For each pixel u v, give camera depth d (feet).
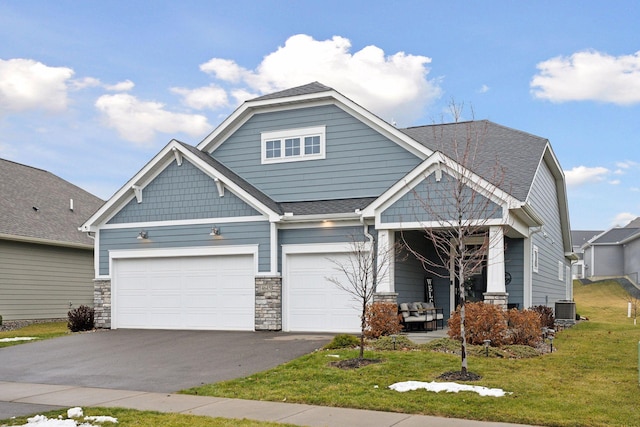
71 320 63.57
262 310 56.95
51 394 32.65
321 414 26.73
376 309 48.57
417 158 58.54
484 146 64.28
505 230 49.29
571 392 29.60
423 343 45.27
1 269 73.10
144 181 62.54
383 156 59.77
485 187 47.65
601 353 43.06
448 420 25.39
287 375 34.86
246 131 65.41
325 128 62.13
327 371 34.96
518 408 26.55
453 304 63.82
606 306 134.51
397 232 55.36
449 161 48.96
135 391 33.12
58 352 47.91
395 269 55.01
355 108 60.34
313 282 56.80
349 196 60.70
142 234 61.62
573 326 69.56
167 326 61.16
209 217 59.77
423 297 63.16
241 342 49.24
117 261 63.93
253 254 57.88
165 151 60.75
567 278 103.71
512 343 44.75
